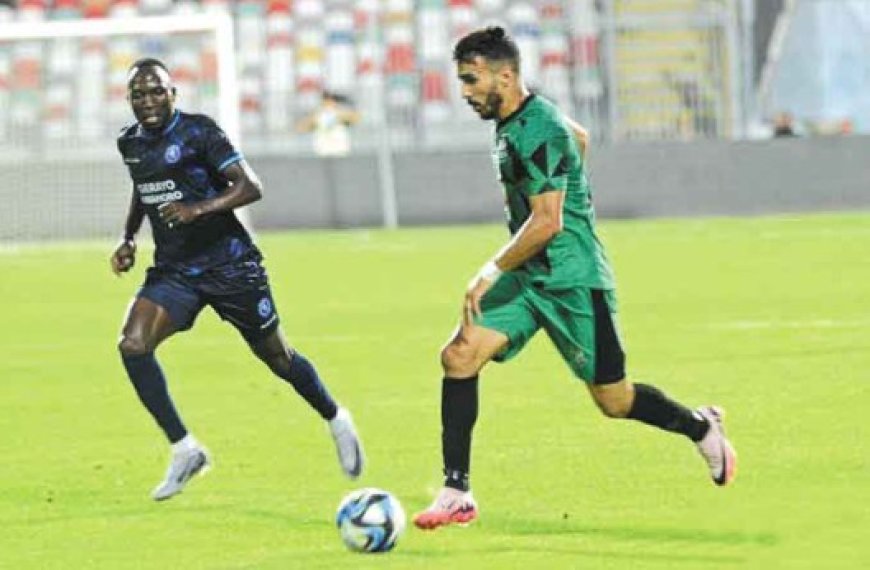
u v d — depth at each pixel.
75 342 61.31
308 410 45.12
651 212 114.38
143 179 34.47
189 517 32.50
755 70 130.38
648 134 124.75
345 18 134.00
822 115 129.62
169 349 58.25
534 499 33.00
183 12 132.88
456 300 71.06
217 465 37.84
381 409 44.72
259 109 131.62
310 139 125.56
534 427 40.91
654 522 30.80
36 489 35.66
